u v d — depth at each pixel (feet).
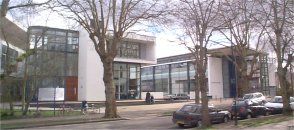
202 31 67.77
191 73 281.13
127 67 204.23
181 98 237.66
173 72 299.79
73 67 182.19
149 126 78.13
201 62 67.15
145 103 169.27
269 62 250.98
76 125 83.20
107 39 98.17
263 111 101.45
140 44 209.46
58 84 168.76
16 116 95.71
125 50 199.93
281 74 94.38
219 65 265.54
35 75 108.06
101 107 142.31
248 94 133.28
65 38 179.22
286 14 96.07
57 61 144.77
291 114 93.35
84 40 182.80
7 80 98.89
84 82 181.27
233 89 262.67
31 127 78.95
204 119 65.87
